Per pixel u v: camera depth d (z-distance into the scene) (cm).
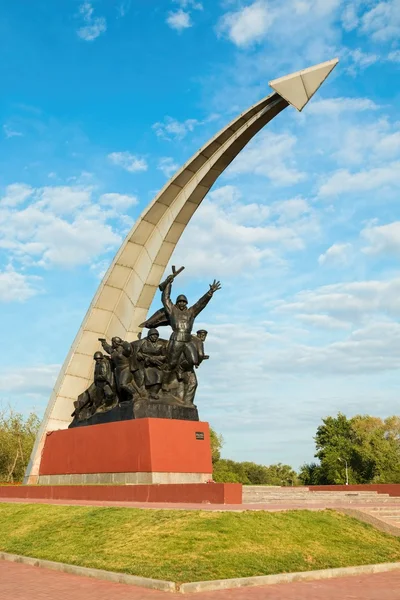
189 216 2766
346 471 7025
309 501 2242
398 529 1546
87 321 2825
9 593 1022
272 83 2334
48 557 1327
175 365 2384
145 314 2864
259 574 1127
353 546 1402
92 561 1231
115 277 2853
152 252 2812
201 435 2280
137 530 1395
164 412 2278
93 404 2598
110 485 2073
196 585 1030
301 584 1121
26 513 1845
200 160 2614
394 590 1071
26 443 5206
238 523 1387
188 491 1800
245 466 8938
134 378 2375
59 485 2339
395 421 8000
